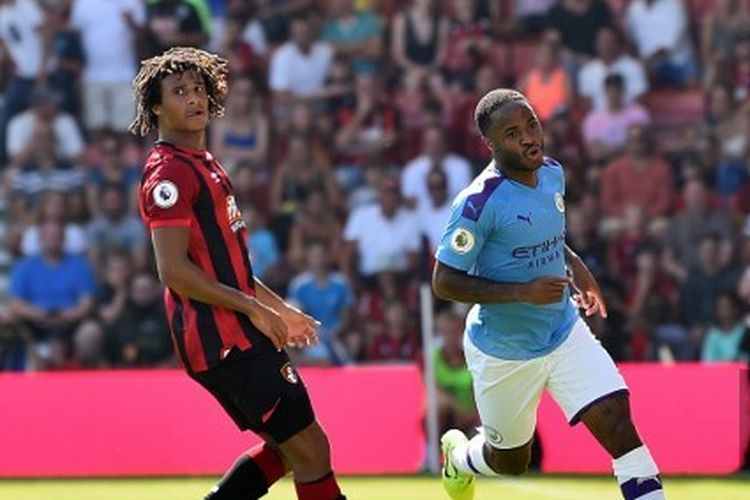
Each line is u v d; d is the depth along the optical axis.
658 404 42.62
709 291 53.03
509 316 23.59
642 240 54.34
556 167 23.69
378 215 54.75
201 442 42.31
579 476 41.12
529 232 23.05
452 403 44.62
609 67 58.97
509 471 26.25
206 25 59.06
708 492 36.44
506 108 22.66
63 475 42.22
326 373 43.41
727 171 57.03
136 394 42.53
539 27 60.03
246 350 21.95
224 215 22.17
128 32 58.88
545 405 42.38
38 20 58.72
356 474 42.81
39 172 56.84
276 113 58.53
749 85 59.09
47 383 42.53
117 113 58.53
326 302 52.09
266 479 23.70
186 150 22.30
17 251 55.41
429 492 36.38
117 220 55.19
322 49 59.47
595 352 23.52
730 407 42.47
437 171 55.16
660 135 59.19
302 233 54.94
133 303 52.69
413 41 59.34
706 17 60.72
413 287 53.41
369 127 58.34
